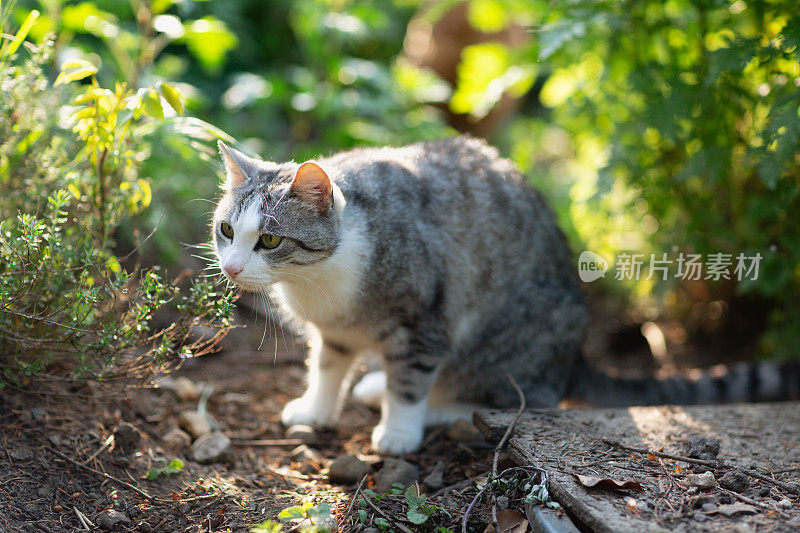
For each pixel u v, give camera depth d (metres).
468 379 3.30
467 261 3.04
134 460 2.64
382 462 2.80
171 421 3.05
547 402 3.24
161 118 2.55
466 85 4.75
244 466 2.79
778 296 3.94
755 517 1.96
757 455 2.44
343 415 3.41
